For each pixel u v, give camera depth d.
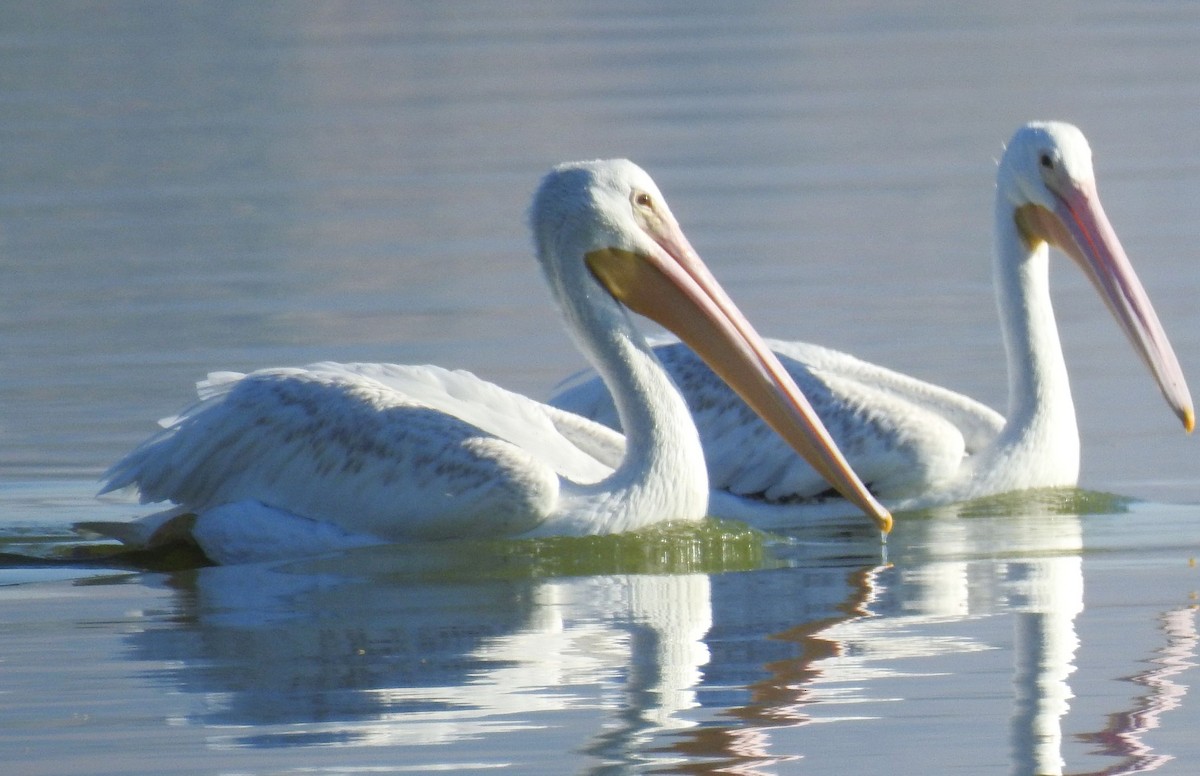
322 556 13.45
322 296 23.41
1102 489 15.66
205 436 13.92
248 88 42.62
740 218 27.83
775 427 13.76
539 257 13.98
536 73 44.19
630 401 13.68
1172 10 53.91
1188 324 21.08
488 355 20.44
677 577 12.97
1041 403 15.46
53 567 13.66
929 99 38.88
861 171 31.41
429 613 12.00
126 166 33.12
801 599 12.30
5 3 61.97
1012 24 52.44
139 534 13.98
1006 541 13.96
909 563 13.31
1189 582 12.55
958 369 19.61
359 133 36.25
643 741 9.58
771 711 9.98
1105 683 10.41
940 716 9.92
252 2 62.81
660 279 13.84
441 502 13.30
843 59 45.81
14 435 17.52
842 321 21.70
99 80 43.78
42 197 30.45
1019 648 11.06
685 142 34.28
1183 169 30.31
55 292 23.89
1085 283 23.86
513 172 31.67
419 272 24.70
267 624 11.83
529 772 9.16
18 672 10.91
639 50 48.03
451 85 42.47
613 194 13.81
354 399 13.68
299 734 9.76
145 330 21.77
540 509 13.25
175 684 10.63
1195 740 9.52
